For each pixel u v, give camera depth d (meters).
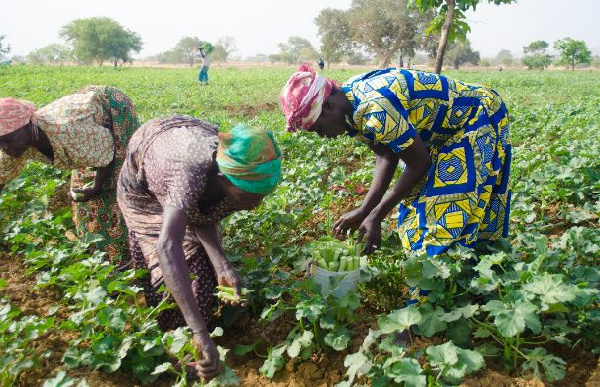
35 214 4.85
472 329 3.13
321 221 5.17
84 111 3.52
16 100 3.36
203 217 2.88
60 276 3.38
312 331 3.18
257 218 4.50
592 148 6.61
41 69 42.91
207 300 3.13
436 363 2.45
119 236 4.05
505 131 3.09
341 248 3.39
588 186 5.33
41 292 3.81
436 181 2.98
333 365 3.07
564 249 3.71
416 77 2.84
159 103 16.02
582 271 3.21
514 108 12.63
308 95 2.68
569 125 9.52
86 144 3.50
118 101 3.76
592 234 3.67
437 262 2.95
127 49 83.94
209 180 2.59
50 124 3.39
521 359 2.92
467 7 9.36
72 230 4.67
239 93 20.66
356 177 6.15
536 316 2.58
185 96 18.91
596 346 3.01
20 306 3.63
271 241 4.49
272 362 2.96
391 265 3.61
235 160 2.35
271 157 2.38
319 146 8.19
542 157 6.63
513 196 5.09
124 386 2.91
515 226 4.47
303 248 3.74
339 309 3.05
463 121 2.93
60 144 3.44
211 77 34.72
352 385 2.85
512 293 2.76
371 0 61.88
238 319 3.49
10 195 4.80
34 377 2.91
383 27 59.28
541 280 2.74
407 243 3.20
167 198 2.52
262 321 3.50
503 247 3.30
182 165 2.52
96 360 2.84
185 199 2.49
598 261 3.81
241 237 4.42
